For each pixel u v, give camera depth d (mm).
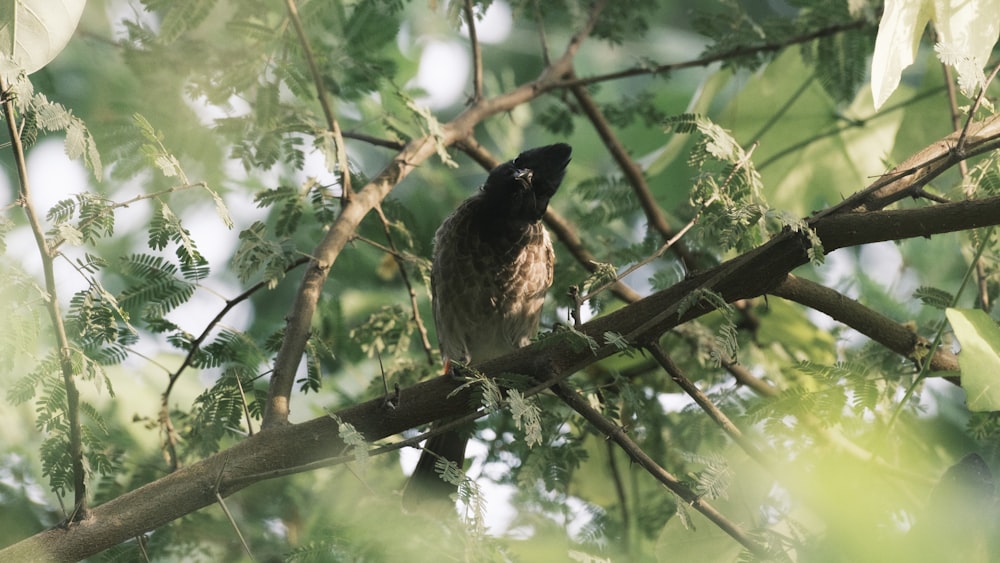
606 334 7223
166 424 8641
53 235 6199
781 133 12945
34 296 6371
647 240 11375
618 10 12281
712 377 10828
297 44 9227
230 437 8695
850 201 7531
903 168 7801
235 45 9086
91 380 6598
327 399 11641
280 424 7609
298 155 9297
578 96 11953
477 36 11062
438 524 6863
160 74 9039
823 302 8070
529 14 12156
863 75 11281
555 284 11555
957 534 3742
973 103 7602
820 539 3705
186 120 9125
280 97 9453
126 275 8773
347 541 6840
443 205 13688
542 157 10742
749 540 6777
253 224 8188
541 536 8242
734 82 15266
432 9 10820
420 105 9031
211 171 9320
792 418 8109
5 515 9031
